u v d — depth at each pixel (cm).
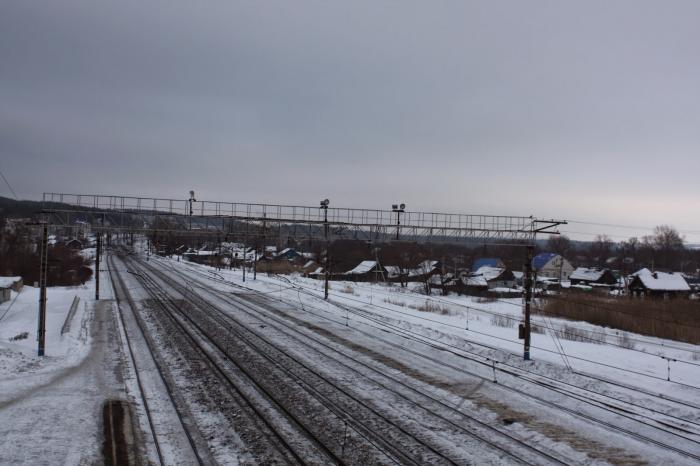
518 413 1598
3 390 1708
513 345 2719
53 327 3047
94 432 1353
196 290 5328
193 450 1248
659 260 13112
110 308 3869
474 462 1219
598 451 1312
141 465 1159
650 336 3647
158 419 1468
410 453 1262
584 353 2559
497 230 2791
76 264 7631
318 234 2919
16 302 4053
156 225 2706
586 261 14325
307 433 1375
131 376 1948
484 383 1939
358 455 1240
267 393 1730
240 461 1191
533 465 1212
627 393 1817
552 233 2570
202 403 1623
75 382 1852
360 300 4738
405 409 1609
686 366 2342
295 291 5481
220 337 2761
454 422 1498
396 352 2470
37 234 2703
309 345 2594
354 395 1742
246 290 5578
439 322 3509
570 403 1706
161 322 3250
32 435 1318
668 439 1401
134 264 9744
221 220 2820
